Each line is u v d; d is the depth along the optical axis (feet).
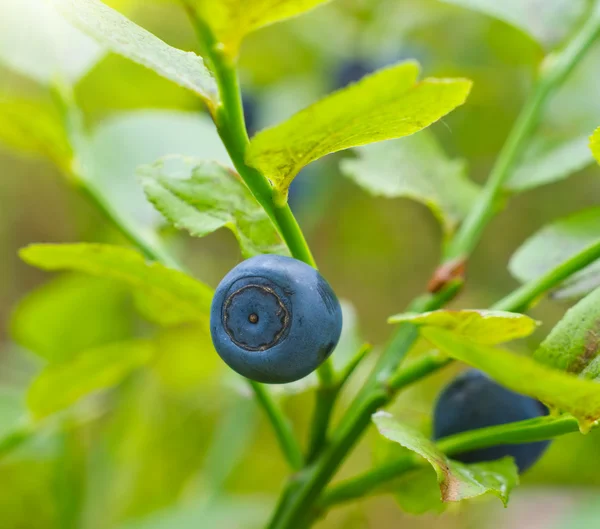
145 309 0.33
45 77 0.38
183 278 0.30
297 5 0.24
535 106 0.37
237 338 0.26
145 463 0.54
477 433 0.28
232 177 0.28
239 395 0.49
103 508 0.48
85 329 0.51
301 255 0.26
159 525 0.48
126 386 0.51
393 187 0.36
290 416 0.55
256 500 0.52
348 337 0.39
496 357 0.23
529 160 0.36
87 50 0.40
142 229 0.39
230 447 0.50
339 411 0.54
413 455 0.30
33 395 0.37
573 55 0.37
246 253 0.27
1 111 0.36
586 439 0.54
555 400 0.25
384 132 0.24
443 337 0.24
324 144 0.24
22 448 0.46
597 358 0.27
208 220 0.28
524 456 0.30
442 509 0.31
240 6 0.24
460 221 0.36
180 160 0.28
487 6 0.38
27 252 0.30
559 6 0.38
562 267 0.29
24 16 0.39
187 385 0.54
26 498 0.49
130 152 0.40
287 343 0.25
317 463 0.30
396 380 0.30
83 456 0.49
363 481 0.30
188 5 0.24
